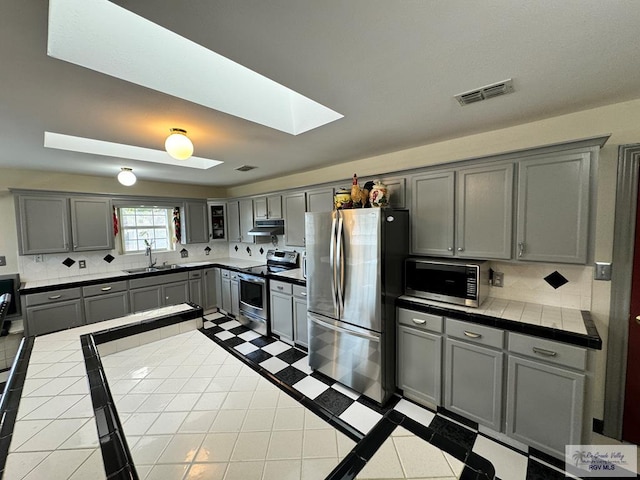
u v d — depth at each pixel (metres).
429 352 2.20
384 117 1.96
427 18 1.02
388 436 0.82
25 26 1.01
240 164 3.37
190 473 0.73
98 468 0.69
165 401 1.03
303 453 0.79
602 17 1.01
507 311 2.01
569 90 1.60
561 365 1.66
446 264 2.22
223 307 4.56
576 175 1.73
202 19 1.01
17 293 3.14
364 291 2.32
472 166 2.13
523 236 1.93
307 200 3.48
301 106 2.19
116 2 0.91
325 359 2.67
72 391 1.04
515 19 1.02
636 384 1.86
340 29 1.08
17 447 0.76
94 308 3.48
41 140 2.26
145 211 4.60
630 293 1.85
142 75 1.43
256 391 1.10
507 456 1.79
